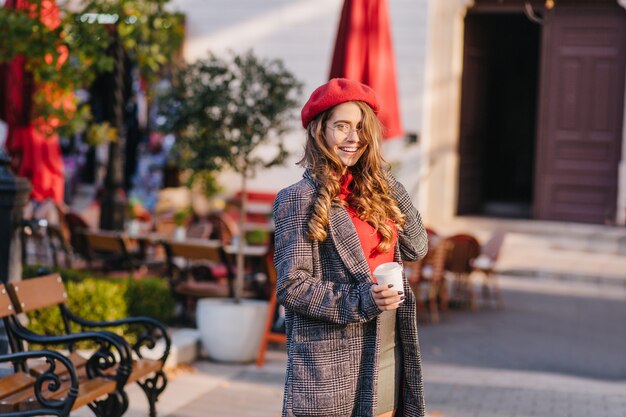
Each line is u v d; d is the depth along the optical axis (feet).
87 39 26.61
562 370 28.68
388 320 11.50
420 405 11.58
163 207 55.11
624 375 28.30
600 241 52.16
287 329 11.59
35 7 27.76
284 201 11.38
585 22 54.13
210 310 27.68
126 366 17.53
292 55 55.57
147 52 29.40
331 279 11.34
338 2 54.80
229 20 56.34
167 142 54.90
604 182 54.29
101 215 38.68
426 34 53.31
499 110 69.56
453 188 55.42
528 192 71.77
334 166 11.50
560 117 54.80
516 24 67.87
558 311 39.11
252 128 29.48
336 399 11.13
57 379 15.88
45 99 27.96
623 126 53.88
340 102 11.50
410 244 12.01
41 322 25.43
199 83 29.43
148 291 28.30
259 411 22.49
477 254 38.68
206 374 26.17
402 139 53.47
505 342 32.68
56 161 33.22
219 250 31.73
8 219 21.72
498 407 23.43
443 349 31.30
